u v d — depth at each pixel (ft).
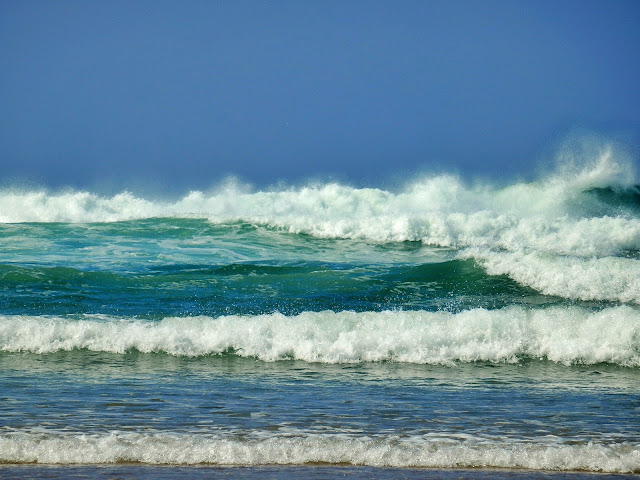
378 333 123.95
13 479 62.54
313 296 169.99
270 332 125.90
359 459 69.46
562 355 119.24
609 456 69.97
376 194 335.26
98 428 78.59
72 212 315.17
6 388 96.84
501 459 69.62
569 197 330.34
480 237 250.37
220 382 102.63
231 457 69.31
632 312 127.34
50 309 148.87
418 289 179.32
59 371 107.65
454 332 124.77
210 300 162.61
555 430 80.38
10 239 247.91
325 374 108.88
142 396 93.71
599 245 233.76
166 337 122.93
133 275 191.72
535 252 196.95
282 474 65.21
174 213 307.37
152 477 63.72
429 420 83.82
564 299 171.73
